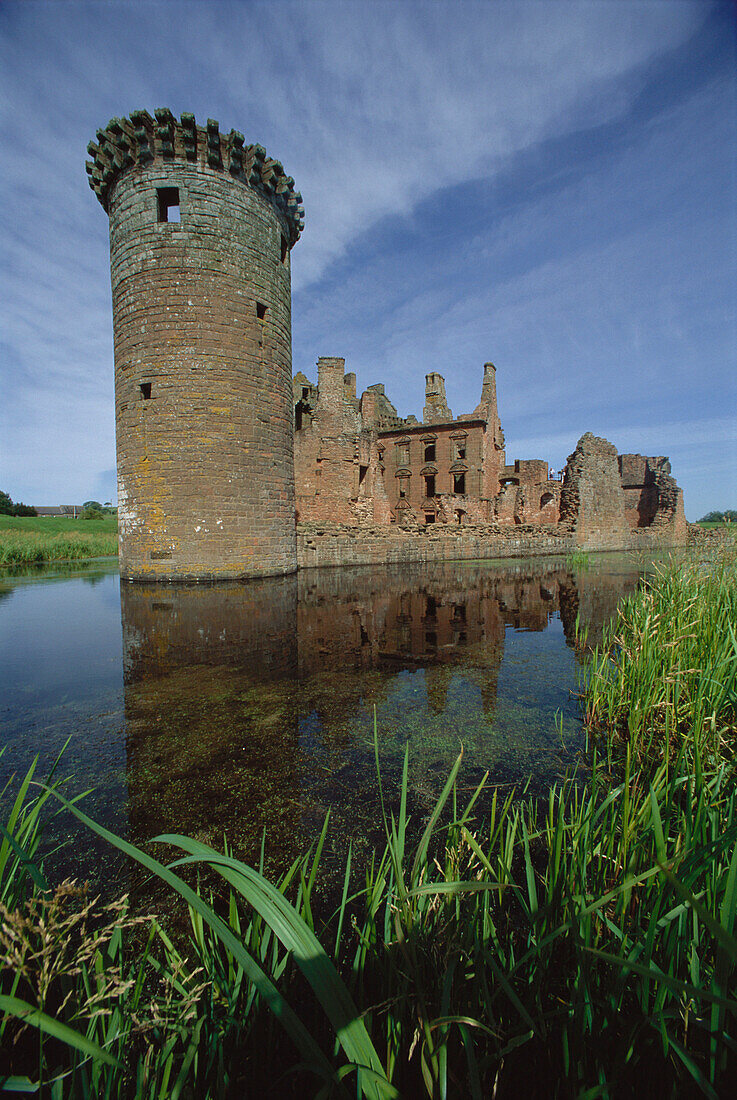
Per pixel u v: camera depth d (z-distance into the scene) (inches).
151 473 490.6
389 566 729.0
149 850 94.7
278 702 175.2
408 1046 50.8
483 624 312.0
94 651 245.4
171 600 399.9
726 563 223.1
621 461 1599.4
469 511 1253.7
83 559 888.9
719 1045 45.3
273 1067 51.6
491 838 74.7
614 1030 50.9
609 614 343.9
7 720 159.3
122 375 508.7
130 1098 50.2
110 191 510.9
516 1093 51.4
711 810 74.0
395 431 1398.9
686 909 56.1
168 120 463.5
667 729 123.3
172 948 56.3
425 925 58.9
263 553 533.6
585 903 59.9
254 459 518.0
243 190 501.0
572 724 155.7
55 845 96.6
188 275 479.5
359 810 108.0
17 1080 41.3
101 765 128.8
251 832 100.5
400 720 158.7
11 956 42.9
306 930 44.2
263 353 523.2
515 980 59.5
